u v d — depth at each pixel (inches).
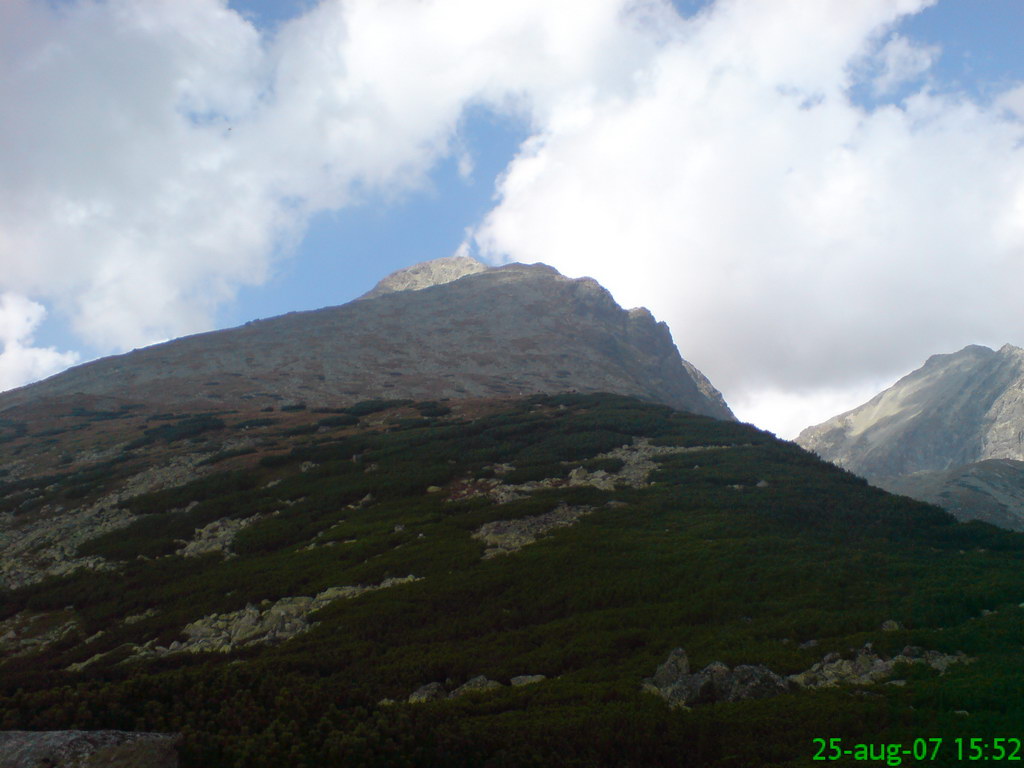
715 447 1907.0
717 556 1045.8
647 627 827.4
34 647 1067.3
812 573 964.0
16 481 2003.0
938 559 1077.8
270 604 1083.9
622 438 1994.3
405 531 1336.1
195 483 1781.5
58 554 1444.4
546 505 1395.2
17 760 351.9
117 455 2167.8
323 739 421.1
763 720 516.1
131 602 1165.1
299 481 1758.1
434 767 426.3
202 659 883.4
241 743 398.6
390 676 730.8
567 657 736.3
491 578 1031.6
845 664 638.5
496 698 629.0
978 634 675.4
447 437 2078.0
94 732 382.0
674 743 497.7
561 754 474.0
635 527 1240.8
